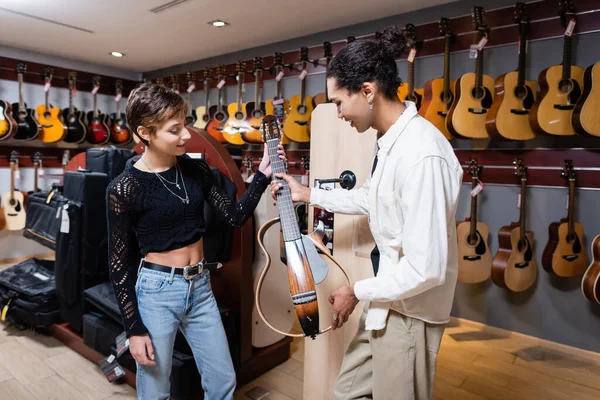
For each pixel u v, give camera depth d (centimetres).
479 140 299
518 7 265
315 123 180
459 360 256
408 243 105
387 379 123
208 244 210
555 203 271
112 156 262
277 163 149
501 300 295
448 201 109
